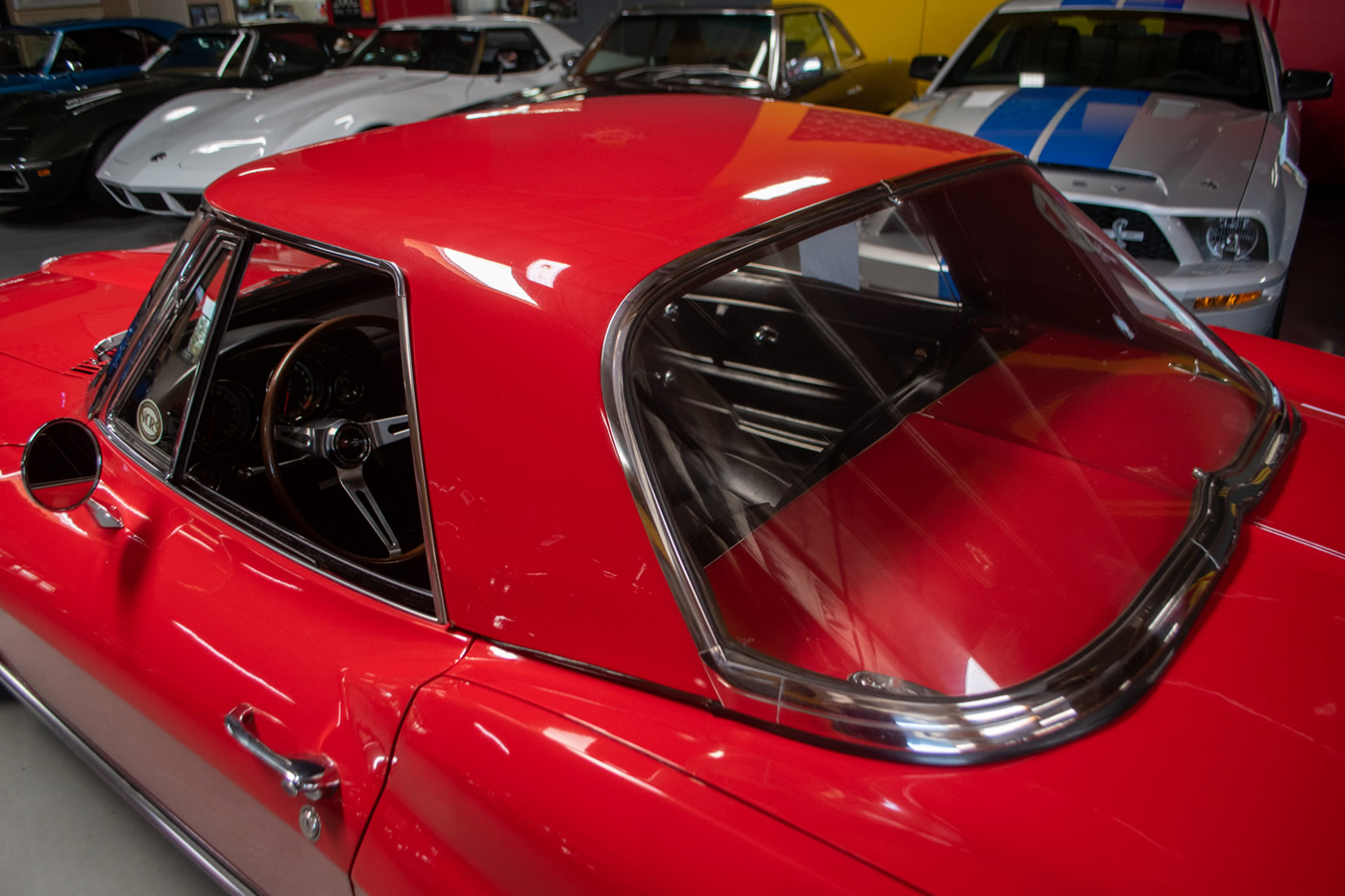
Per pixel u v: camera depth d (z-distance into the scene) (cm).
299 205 125
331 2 1134
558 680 101
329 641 117
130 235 598
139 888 176
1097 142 335
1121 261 158
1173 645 92
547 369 97
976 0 806
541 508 98
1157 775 81
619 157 128
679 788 87
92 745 165
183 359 142
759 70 540
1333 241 545
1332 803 78
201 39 748
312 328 176
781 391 107
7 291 229
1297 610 98
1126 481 112
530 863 90
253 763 118
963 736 84
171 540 138
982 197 142
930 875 76
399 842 102
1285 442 129
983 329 139
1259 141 335
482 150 135
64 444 140
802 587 95
